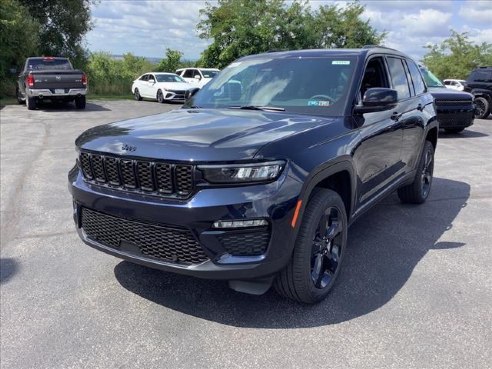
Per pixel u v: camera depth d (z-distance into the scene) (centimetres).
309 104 396
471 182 733
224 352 289
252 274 288
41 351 292
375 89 378
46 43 2789
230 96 444
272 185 286
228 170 280
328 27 3381
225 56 2898
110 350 292
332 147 337
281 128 331
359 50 449
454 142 1154
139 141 307
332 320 323
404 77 534
